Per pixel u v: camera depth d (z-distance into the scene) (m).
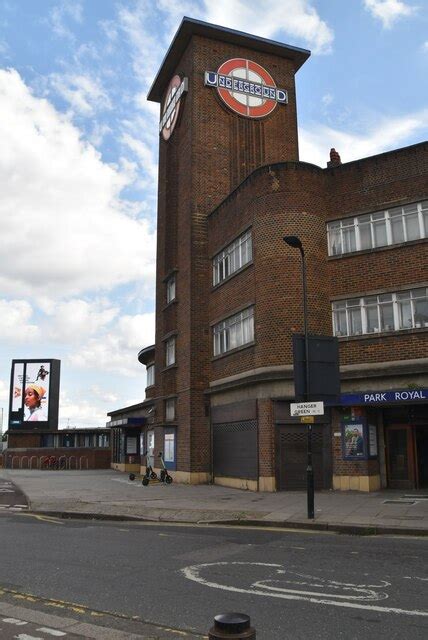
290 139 30.92
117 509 16.81
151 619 6.31
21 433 57.25
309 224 22.06
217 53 30.23
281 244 21.92
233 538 11.95
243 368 23.27
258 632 5.82
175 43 30.56
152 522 15.09
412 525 12.52
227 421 24.14
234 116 29.84
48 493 22.20
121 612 6.58
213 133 29.19
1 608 6.75
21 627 6.04
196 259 27.67
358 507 15.70
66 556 9.95
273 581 7.94
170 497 19.72
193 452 25.73
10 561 9.51
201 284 27.55
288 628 5.95
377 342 20.39
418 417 20.77
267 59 31.45
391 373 19.61
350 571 8.50
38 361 62.50
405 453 20.89
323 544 11.09
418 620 6.17
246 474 22.11
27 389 62.09
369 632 5.81
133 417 37.81
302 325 21.23
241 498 18.80
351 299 21.48
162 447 29.48
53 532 13.09
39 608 6.77
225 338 25.52
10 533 12.92
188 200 28.56
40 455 50.62
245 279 23.75
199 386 26.44
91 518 16.19
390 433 21.23
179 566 9.02
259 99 30.59
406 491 19.86
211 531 13.17
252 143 29.92
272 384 21.08
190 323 27.02
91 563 9.30
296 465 20.59
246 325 23.55
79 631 5.89
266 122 30.55
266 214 22.47
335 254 22.11
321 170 22.83
